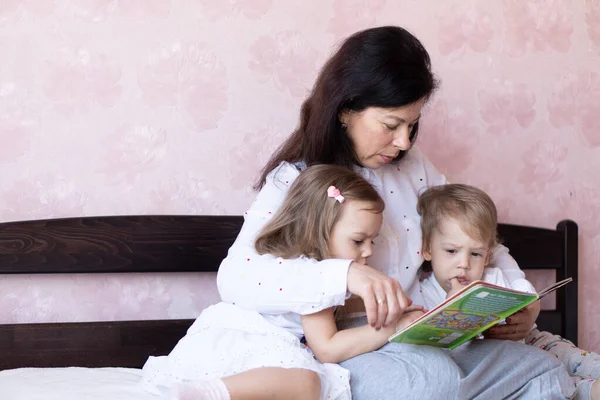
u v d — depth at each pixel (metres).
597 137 2.14
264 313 1.40
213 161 1.88
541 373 1.35
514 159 2.08
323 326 1.37
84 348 1.75
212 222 1.82
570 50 2.11
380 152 1.51
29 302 1.80
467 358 1.36
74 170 1.81
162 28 1.84
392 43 1.46
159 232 1.79
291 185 1.50
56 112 1.80
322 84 1.52
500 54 2.06
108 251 1.76
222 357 1.33
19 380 1.51
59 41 1.80
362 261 1.45
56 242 1.74
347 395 1.30
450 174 2.04
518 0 2.07
